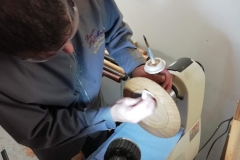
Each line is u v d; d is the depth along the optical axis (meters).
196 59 1.05
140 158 0.69
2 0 0.35
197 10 0.91
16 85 0.59
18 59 0.57
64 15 0.40
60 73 0.68
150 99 0.62
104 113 0.67
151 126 0.71
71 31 0.44
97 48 0.78
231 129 0.76
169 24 1.03
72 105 0.81
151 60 0.71
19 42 0.39
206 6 0.88
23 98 0.61
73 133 0.69
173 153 0.76
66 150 0.96
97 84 0.86
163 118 0.65
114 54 0.89
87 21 0.71
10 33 0.38
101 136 1.06
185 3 0.92
